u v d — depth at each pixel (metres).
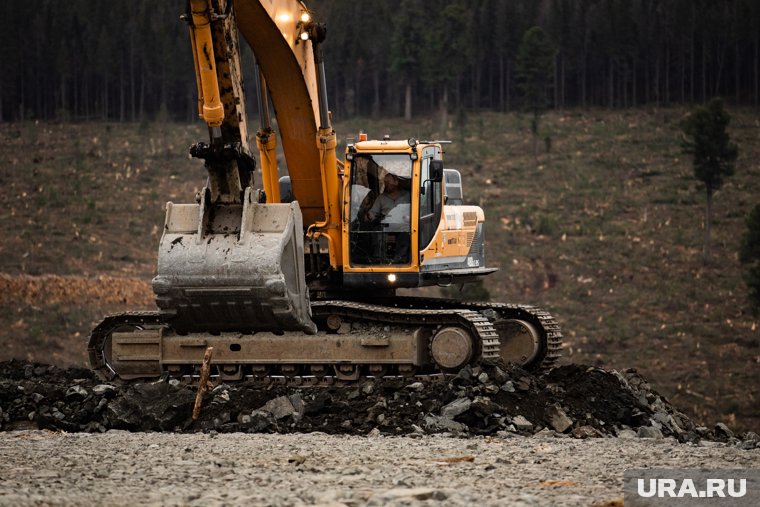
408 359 53.00
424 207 57.59
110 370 57.81
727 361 177.62
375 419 47.03
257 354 54.34
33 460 32.53
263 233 48.91
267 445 37.62
